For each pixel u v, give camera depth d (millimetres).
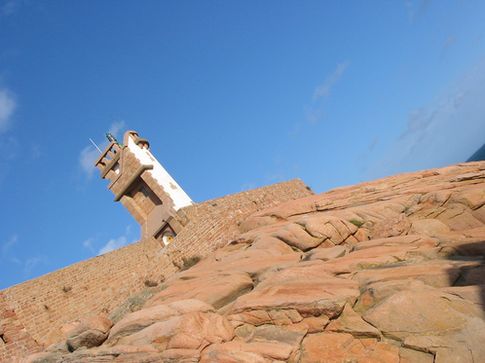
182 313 8164
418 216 12711
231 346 6730
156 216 33000
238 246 14875
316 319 7109
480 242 8648
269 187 25844
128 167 35062
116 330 8500
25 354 16250
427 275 7398
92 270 21234
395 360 5887
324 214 14289
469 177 14141
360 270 8648
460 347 5633
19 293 17875
